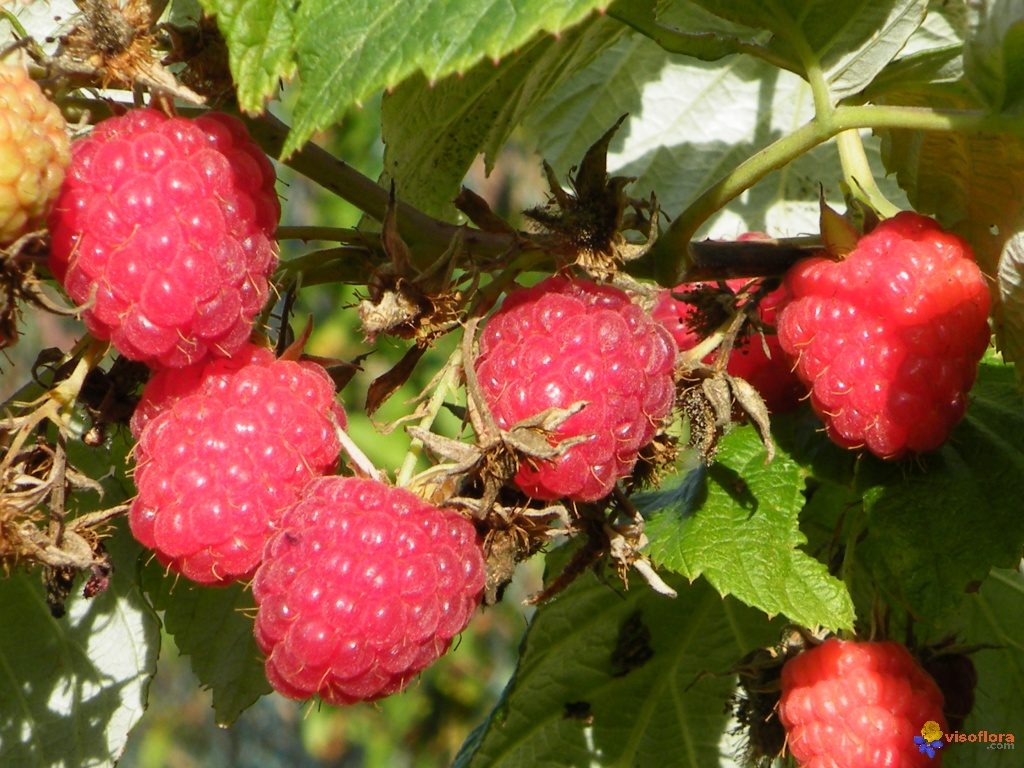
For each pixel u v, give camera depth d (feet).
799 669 0.70
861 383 0.67
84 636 0.77
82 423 0.75
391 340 0.69
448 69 0.60
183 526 0.62
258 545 0.62
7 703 0.77
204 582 0.63
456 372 0.64
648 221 0.65
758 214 0.92
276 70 0.62
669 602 0.81
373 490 0.61
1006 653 0.78
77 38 0.63
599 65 0.92
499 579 0.63
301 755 2.77
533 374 0.62
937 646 0.71
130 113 0.62
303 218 2.31
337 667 0.60
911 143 0.71
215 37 0.64
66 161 0.60
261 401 0.63
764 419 0.67
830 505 0.75
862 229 0.70
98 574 0.65
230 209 0.62
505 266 0.65
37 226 0.60
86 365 0.64
